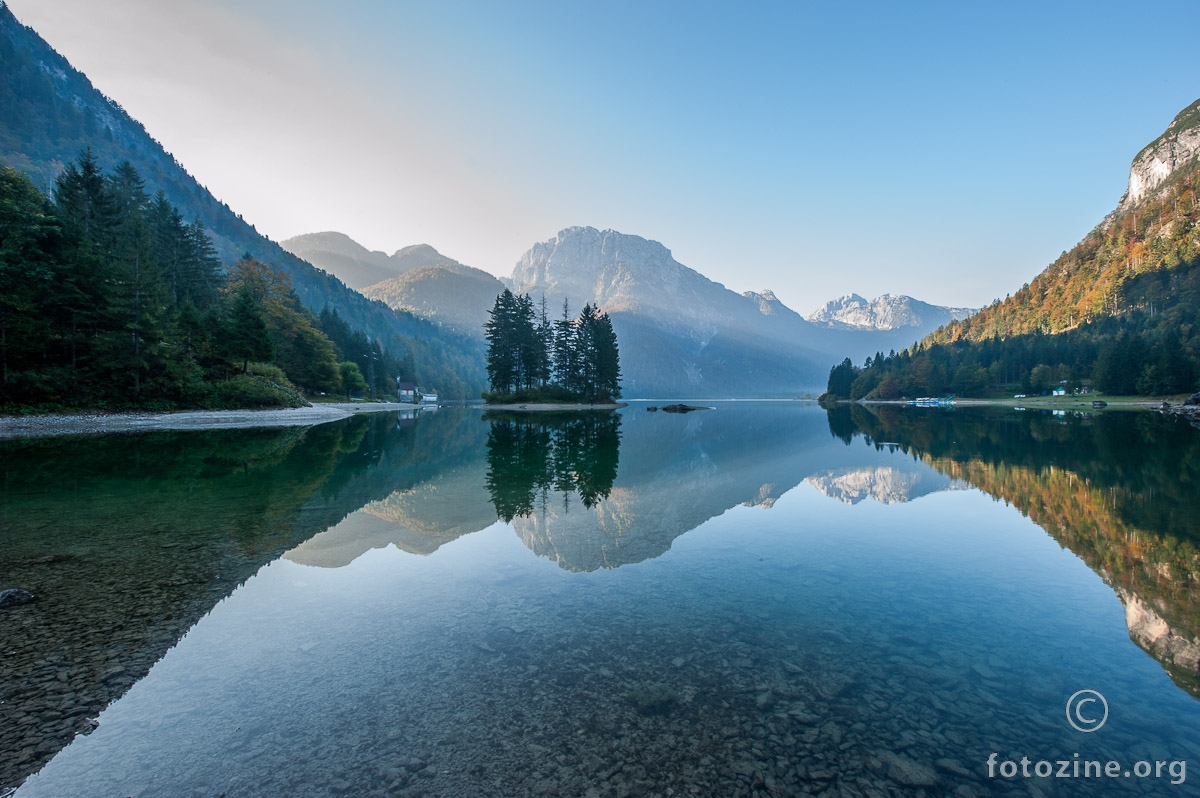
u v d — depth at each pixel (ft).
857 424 138.31
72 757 11.49
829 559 26.37
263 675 14.99
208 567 24.44
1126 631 18.01
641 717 13.03
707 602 20.70
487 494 43.47
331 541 29.01
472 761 11.38
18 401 102.06
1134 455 62.80
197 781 10.77
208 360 152.46
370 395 357.41
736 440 94.43
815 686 14.56
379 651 16.48
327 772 11.03
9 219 104.88
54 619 18.58
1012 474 51.24
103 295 116.37
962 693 14.25
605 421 155.12
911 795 10.44
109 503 37.99
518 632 17.93
